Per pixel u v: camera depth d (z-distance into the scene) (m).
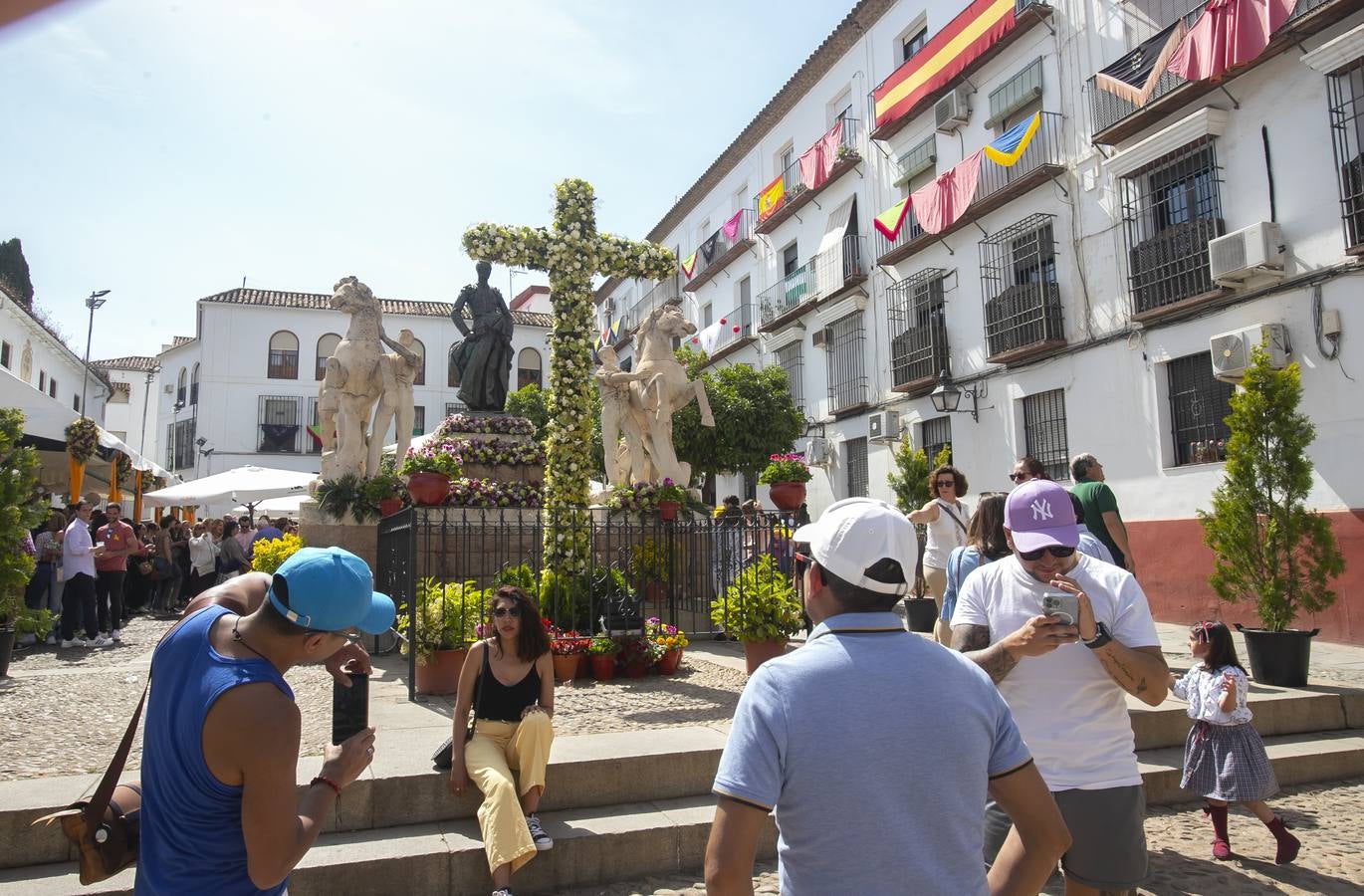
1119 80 12.70
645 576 9.52
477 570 10.25
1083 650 2.84
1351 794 5.38
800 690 1.76
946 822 1.69
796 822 1.71
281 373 38.19
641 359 11.51
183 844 1.95
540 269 10.27
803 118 23.33
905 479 13.34
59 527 10.33
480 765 4.00
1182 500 11.70
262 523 16.16
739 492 26.06
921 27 18.75
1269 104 10.61
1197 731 4.52
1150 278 12.27
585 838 4.01
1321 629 9.70
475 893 3.84
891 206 19.16
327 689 6.80
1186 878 4.15
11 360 22.64
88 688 6.86
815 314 22.05
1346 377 9.65
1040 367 14.43
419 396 39.53
